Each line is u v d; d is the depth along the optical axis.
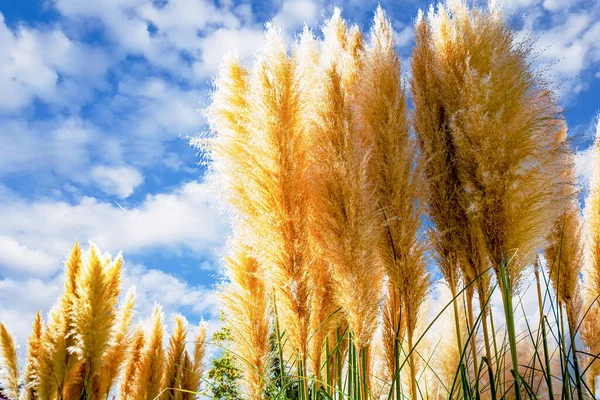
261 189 2.55
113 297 4.27
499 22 2.73
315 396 2.63
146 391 5.32
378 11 3.06
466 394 2.45
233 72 2.87
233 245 3.08
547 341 3.07
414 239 2.66
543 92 2.59
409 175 2.73
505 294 2.41
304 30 3.41
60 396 4.17
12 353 4.68
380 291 2.84
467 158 2.57
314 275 2.85
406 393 3.54
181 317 5.83
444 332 3.70
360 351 2.58
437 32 2.90
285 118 2.61
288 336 2.61
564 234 3.36
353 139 2.66
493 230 2.49
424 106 2.93
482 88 2.52
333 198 2.55
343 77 3.35
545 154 2.52
